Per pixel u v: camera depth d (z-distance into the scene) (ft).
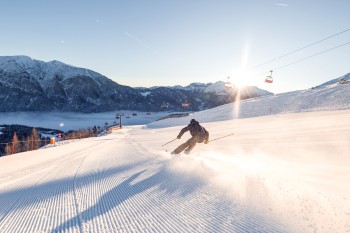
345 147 49.08
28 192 24.16
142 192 20.88
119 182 25.14
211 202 17.11
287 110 240.53
